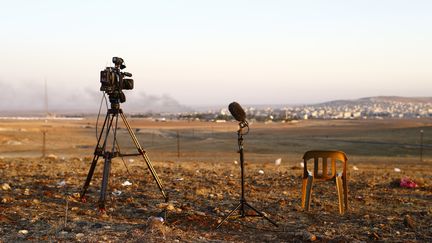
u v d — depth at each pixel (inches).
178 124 7057.1
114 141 323.0
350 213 329.1
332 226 290.8
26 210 306.5
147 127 5920.3
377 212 335.6
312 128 5812.0
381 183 505.0
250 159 1425.9
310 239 253.8
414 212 333.7
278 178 540.7
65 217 288.2
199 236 255.8
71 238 242.2
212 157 1552.7
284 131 5147.6
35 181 454.0
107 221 284.4
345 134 4114.2
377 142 2979.8
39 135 3270.2
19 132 3580.2
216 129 5452.8
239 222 293.7
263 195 402.6
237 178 533.6
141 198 374.6
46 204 330.3
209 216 303.6
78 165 668.7
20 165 644.7
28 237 242.5
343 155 319.9
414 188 462.6
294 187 460.4
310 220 307.3
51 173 533.0
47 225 269.3
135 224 278.4
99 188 418.3
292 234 266.2
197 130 5187.0
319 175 328.2
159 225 264.2
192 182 482.6
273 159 1432.1
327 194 414.9
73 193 381.7
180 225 278.7
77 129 4466.0
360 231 278.1
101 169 603.2
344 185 323.9
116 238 242.8
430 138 3238.2
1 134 3088.1
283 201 367.2
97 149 326.6
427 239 261.7
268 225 290.2
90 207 328.5
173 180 493.4
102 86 312.8
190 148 2461.9
